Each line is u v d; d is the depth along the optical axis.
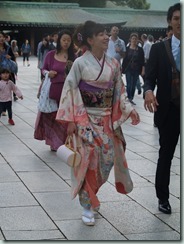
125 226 4.39
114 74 4.42
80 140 4.37
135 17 55.59
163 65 4.50
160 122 4.59
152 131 8.95
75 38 4.44
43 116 7.14
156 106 4.57
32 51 49.28
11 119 9.21
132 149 7.45
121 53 11.80
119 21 51.56
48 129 7.10
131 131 8.92
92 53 4.38
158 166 4.71
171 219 4.56
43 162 6.52
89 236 4.16
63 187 5.46
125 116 4.46
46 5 52.84
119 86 4.48
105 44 4.33
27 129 8.80
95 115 4.40
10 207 4.80
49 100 6.96
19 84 17.02
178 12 4.41
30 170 6.13
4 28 49.56
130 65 12.14
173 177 5.91
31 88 15.73
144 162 6.64
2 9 51.41
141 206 4.90
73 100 4.38
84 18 52.03
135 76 12.28
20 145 7.51
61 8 53.09
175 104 4.50
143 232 4.26
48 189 5.38
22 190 5.33
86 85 4.35
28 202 4.95
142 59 12.16
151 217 4.61
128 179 4.61
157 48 4.56
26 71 24.09
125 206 4.89
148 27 53.41
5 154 6.94
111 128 4.48
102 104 4.40
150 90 4.54
